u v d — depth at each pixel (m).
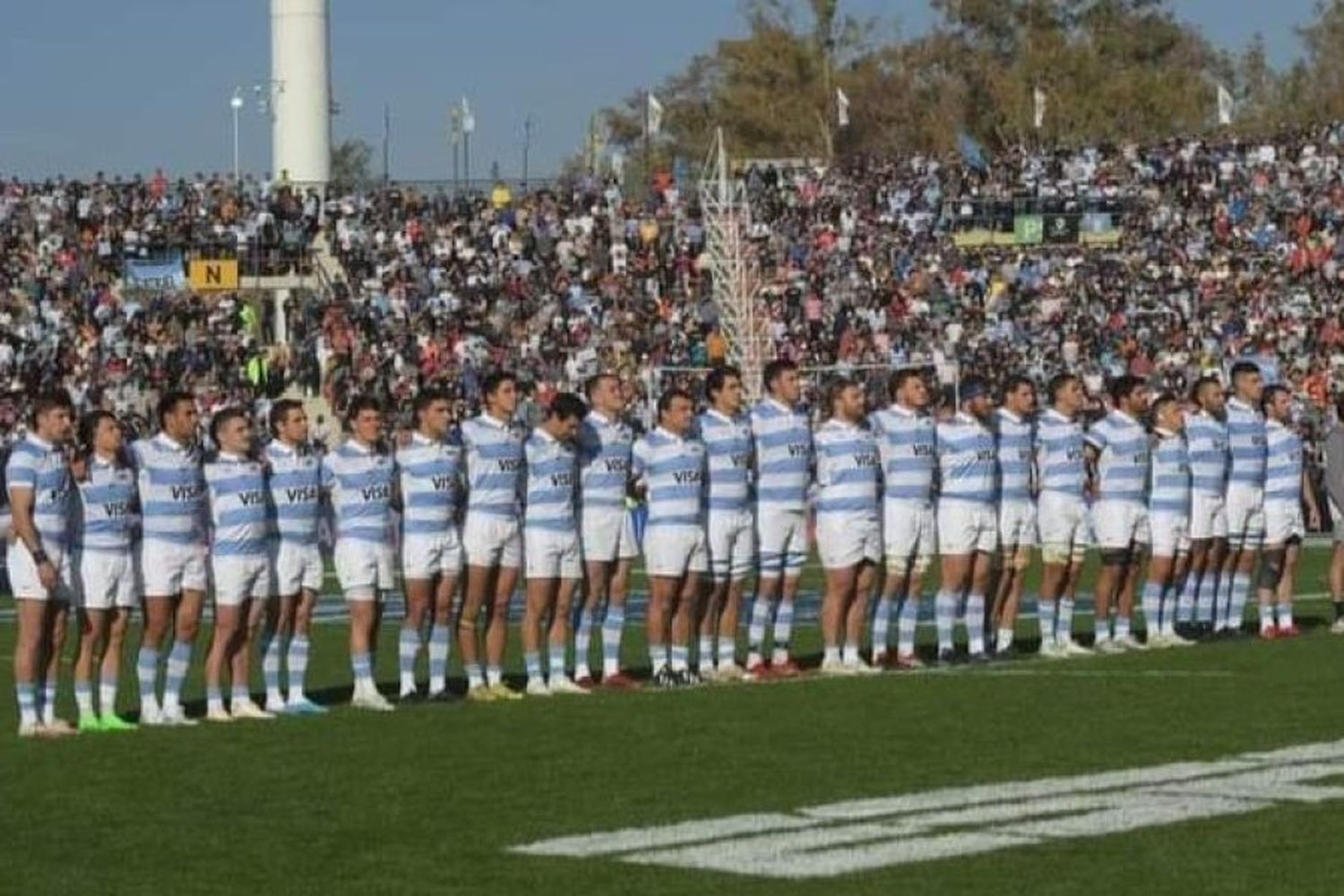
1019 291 83.81
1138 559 35.66
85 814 19.36
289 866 16.98
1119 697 26.73
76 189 84.12
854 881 16.33
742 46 150.50
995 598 32.88
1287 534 35.41
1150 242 89.19
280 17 91.38
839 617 30.70
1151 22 150.88
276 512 26.80
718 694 27.75
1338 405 36.62
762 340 77.19
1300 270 85.00
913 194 93.06
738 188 86.44
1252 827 18.20
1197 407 35.44
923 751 22.44
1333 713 25.09
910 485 31.23
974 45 149.75
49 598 24.86
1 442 56.09
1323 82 164.75
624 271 84.25
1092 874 16.52
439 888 16.17
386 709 26.64
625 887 16.16
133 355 71.25
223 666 26.30
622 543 29.45
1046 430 32.97
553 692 28.34
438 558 27.95
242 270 80.75
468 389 71.06
